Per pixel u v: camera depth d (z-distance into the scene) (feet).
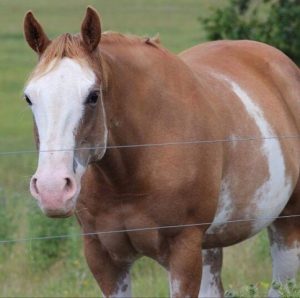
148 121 32.30
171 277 33.37
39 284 49.90
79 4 156.56
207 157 33.45
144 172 32.19
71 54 29.09
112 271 34.30
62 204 27.81
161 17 147.74
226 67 37.93
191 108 33.32
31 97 28.53
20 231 54.70
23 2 160.35
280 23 62.95
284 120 38.47
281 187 37.68
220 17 64.28
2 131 92.63
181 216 32.91
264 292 44.14
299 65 63.93
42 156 28.12
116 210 32.73
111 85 30.89
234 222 36.04
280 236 39.91
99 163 31.68
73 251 52.24
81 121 28.58
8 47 130.31
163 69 33.12
